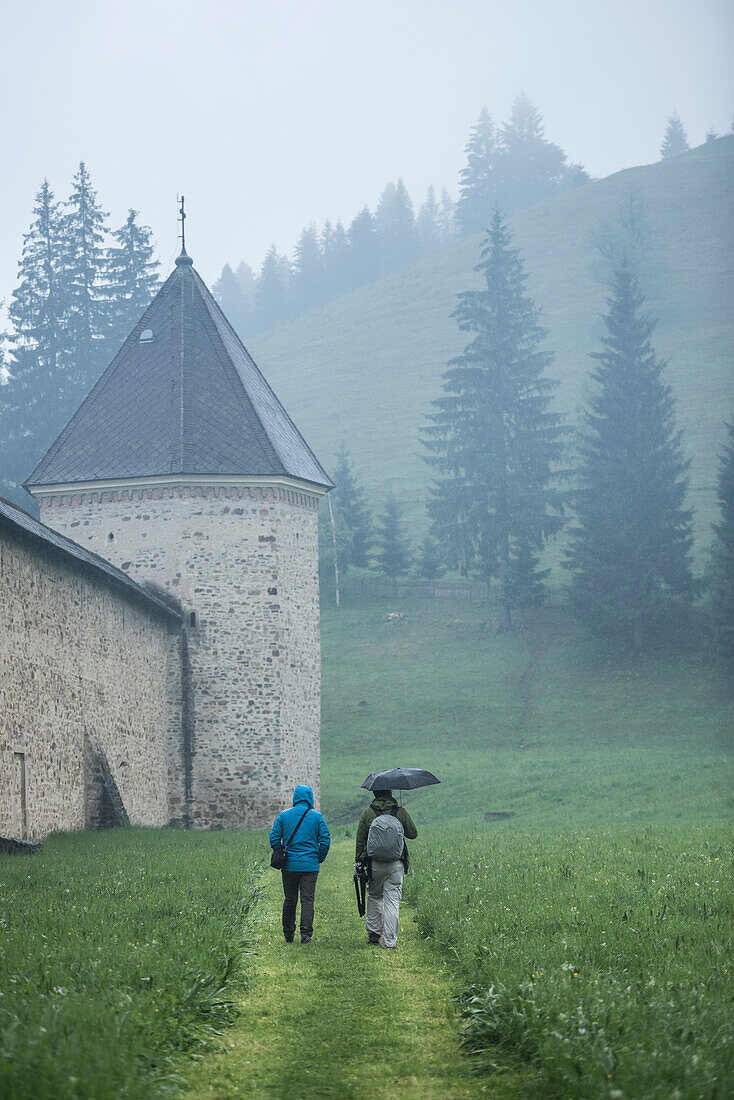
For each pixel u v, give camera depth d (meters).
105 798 26.98
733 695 60.78
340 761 54.00
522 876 14.73
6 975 7.96
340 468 90.38
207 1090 6.48
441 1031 7.72
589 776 41.78
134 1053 6.34
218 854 19.38
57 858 18.17
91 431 35.16
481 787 43.16
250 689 33.53
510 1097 6.36
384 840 11.09
